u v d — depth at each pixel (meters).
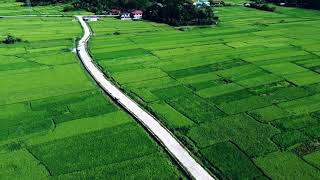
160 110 82.31
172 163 64.69
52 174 62.00
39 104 86.25
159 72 104.50
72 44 132.88
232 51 122.88
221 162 64.38
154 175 61.38
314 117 78.75
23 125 77.25
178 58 116.25
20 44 132.62
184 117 79.38
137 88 93.81
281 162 64.19
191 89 93.19
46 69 108.06
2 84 97.50
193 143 69.88
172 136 72.00
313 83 95.69
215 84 96.00
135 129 75.06
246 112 81.19
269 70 104.62
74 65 111.31
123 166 63.75
